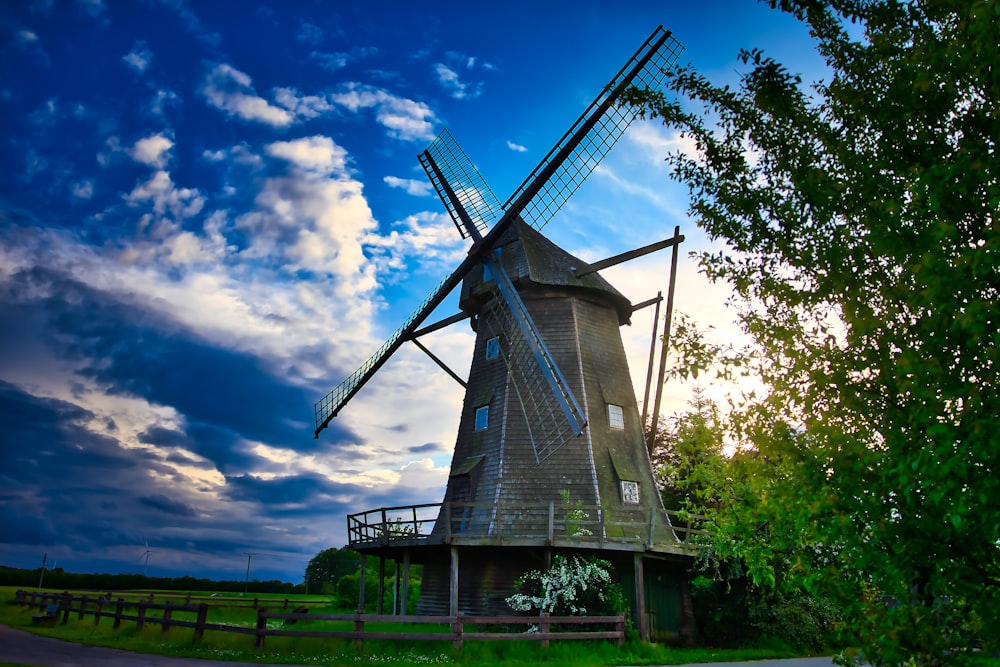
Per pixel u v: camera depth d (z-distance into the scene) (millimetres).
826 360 5340
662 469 7996
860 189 5395
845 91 5719
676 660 17766
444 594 23562
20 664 13023
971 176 4527
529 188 26156
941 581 4543
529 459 23438
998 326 4184
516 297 25250
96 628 22438
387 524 22500
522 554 22359
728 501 6949
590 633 18297
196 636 18031
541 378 23984
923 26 5598
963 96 5148
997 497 4207
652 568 23531
